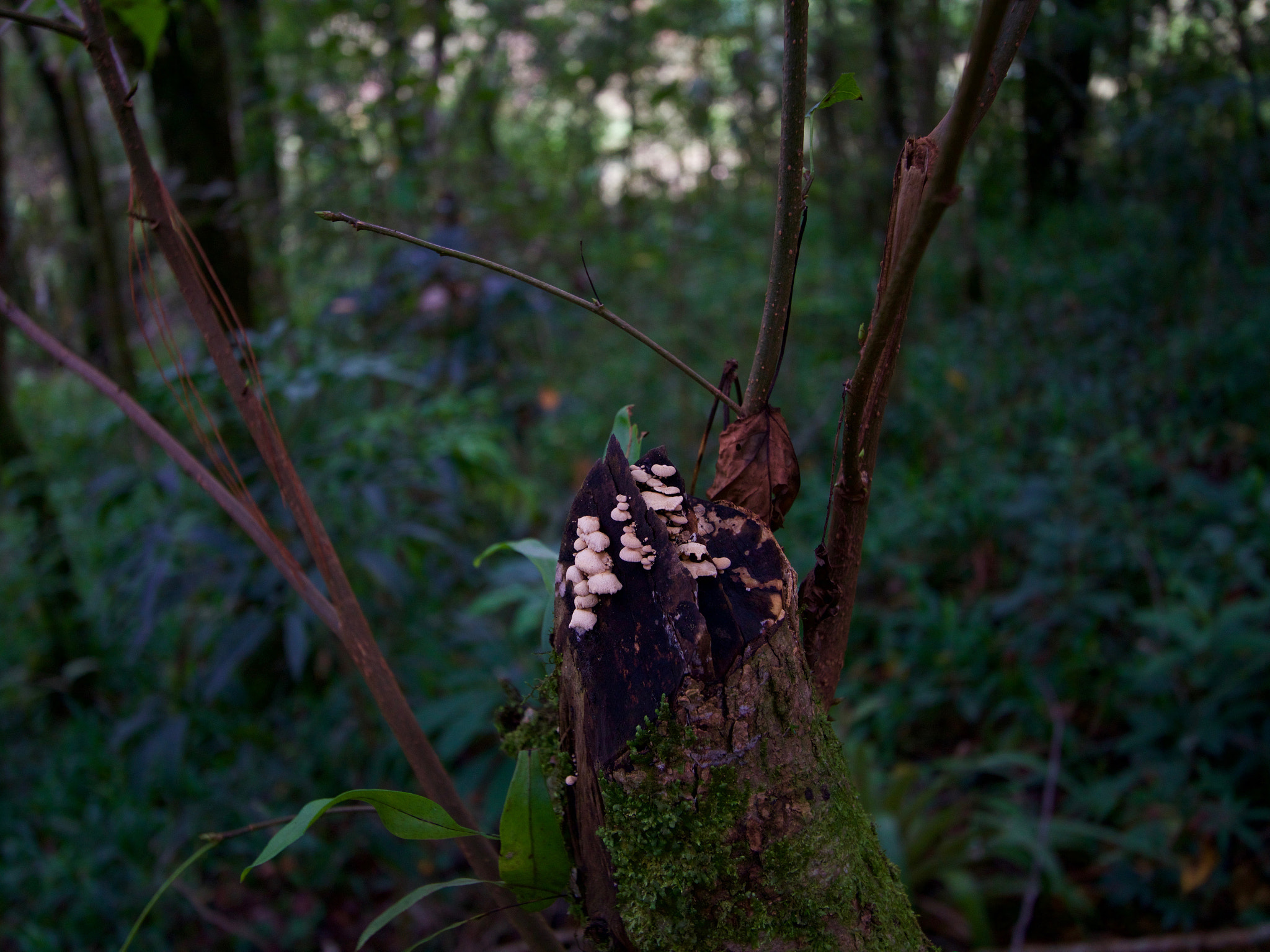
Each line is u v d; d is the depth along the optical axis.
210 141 3.03
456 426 3.04
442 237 3.88
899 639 3.34
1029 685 2.98
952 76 5.07
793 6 0.71
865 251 6.03
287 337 2.88
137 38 2.71
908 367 4.82
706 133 5.81
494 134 6.57
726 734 0.69
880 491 4.07
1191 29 3.92
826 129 6.24
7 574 3.85
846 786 0.77
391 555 2.74
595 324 5.38
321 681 3.29
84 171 2.73
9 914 2.61
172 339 0.90
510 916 0.89
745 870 0.70
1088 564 3.17
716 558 0.75
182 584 2.67
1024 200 5.63
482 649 2.90
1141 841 2.42
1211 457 3.72
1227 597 2.95
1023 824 2.49
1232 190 4.11
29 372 7.34
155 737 2.73
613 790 0.71
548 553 1.00
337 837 2.82
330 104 4.13
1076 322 4.82
